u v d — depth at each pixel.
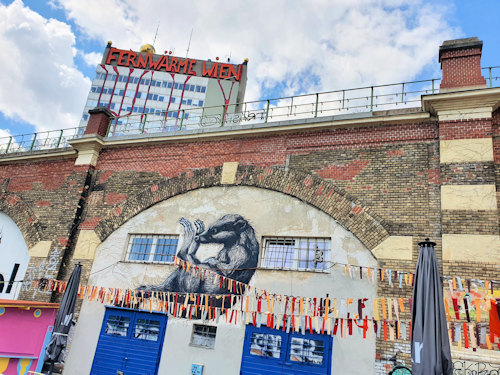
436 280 7.03
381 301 10.01
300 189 12.13
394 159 11.42
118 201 14.49
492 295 8.09
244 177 13.00
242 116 14.27
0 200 16.77
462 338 8.77
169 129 16.27
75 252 14.18
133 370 11.72
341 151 12.14
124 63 83.94
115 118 16.50
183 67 82.00
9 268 15.23
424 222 10.41
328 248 11.27
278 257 11.70
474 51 11.24
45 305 11.55
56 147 16.98
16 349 10.94
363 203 11.24
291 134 13.02
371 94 12.41
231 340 11.04
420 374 6.47
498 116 10.66
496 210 9.62
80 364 12.34
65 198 15.17
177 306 11.42
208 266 12.22
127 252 13.66
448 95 10.80
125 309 12.59
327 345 10.12
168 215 13.57
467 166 10.27
